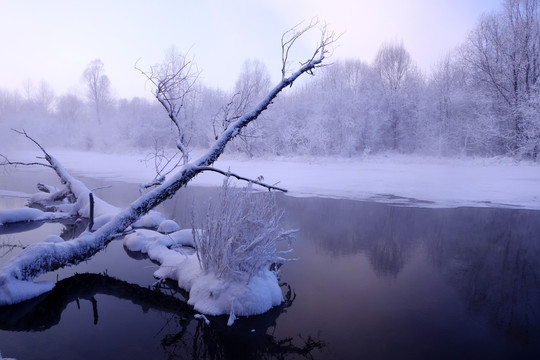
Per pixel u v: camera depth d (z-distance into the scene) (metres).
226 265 4.78
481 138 27.88
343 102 31.92
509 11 28.62
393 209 11.83
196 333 4.17
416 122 33.47
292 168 24.88
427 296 5.20
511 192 14.98
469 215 10.87
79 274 6.11
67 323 4.40
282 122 31.86
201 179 19.41
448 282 5.77
